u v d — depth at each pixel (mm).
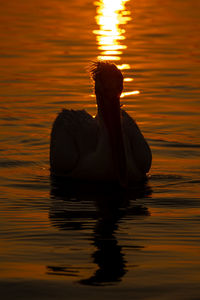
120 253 22906
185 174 33719
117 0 98312
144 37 71125
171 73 56250
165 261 22125
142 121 43344
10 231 25250
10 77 55062
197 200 29500
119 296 19516
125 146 32750
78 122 34656
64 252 23078
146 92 50469
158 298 19312
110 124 31844
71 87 52000
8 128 41906
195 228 25594
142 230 25438
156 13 86500
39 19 81125
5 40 69000
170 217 27000
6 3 93438
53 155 34125
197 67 58500
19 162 35906
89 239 24391
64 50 64500
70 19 81500
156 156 36812
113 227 25734
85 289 19984
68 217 27094
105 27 76500
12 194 30391
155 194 30578
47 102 47844
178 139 39781
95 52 63500
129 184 32500
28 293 19719
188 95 49656
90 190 31438
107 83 32031
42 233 25000
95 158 32625
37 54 63031
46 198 29875
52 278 20797
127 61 60250
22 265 21859
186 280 20578
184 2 95562
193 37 71062
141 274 21094
